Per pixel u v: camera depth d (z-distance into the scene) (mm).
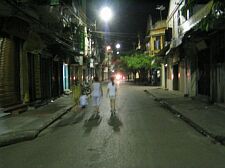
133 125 13031
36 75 21438
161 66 47000
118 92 36312
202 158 7848
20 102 17875
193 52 23938
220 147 9023
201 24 8242
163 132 11398
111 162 7598
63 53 29375
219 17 8289
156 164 7359
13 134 10727
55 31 24531
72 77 38500
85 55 46344
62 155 8414
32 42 18938
